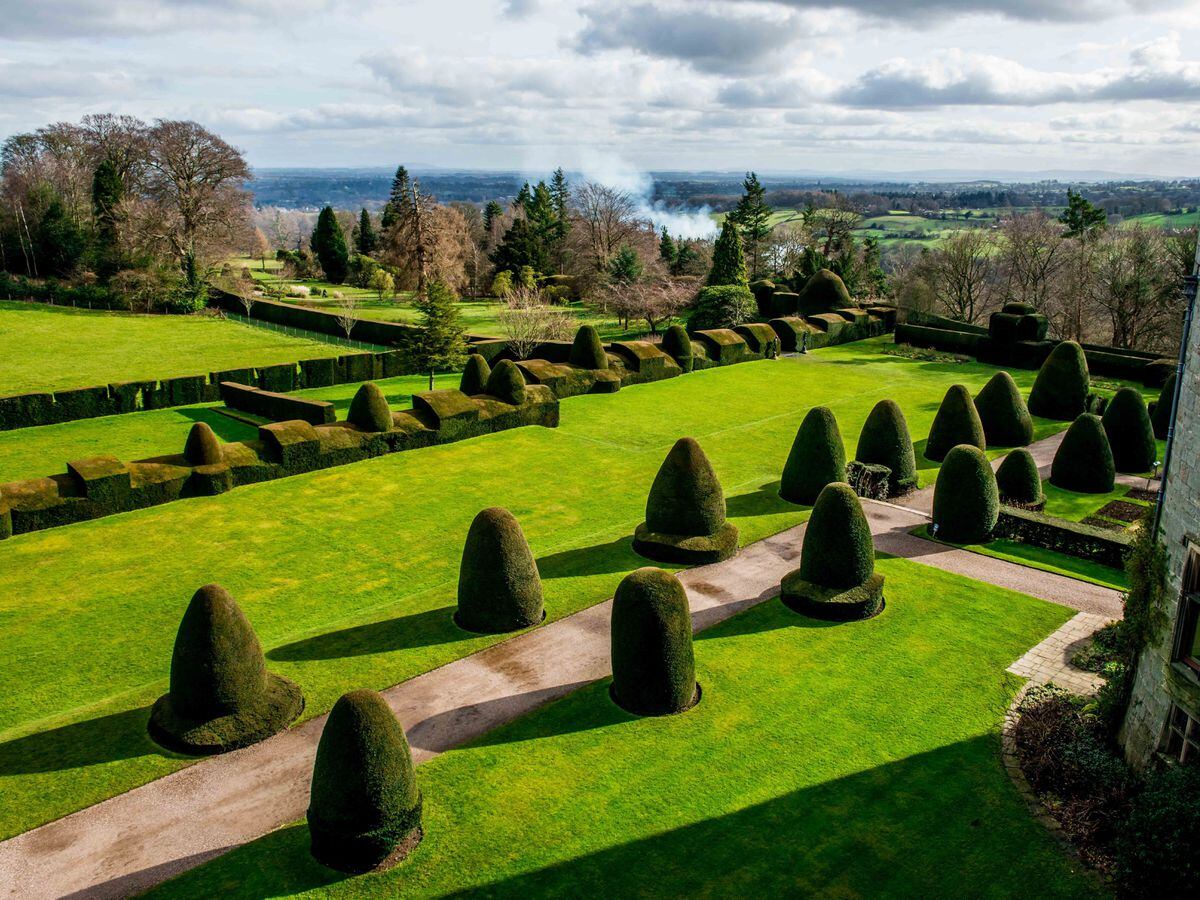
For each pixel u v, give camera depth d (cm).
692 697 1766
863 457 3117
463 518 2816
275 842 1373
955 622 2092
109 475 2761
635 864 1319
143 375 5094
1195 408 1347
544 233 11631
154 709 1675
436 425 3578
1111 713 1573
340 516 2819
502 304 8662
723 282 6825
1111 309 6406
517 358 5528
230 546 2567
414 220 8744
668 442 3788
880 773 1529
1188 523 1345
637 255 8394
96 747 1600
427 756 1582
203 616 1577
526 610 2047
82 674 1877
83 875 1297
